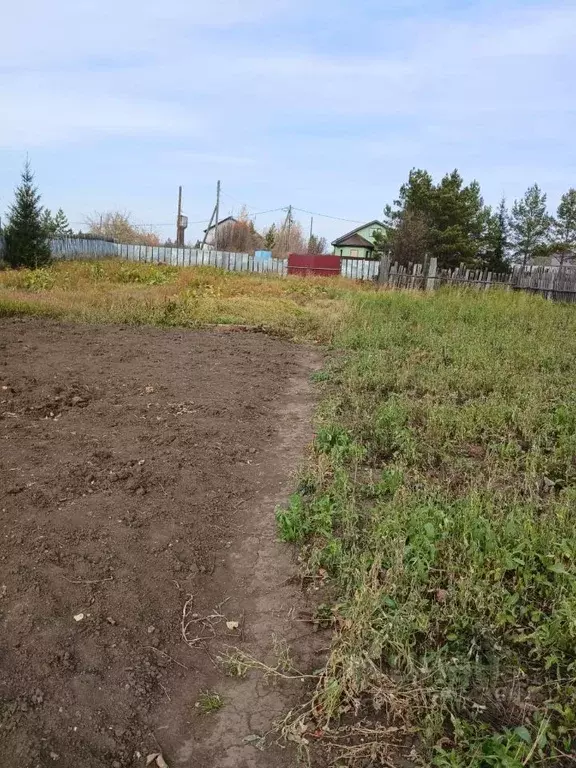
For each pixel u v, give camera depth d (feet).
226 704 7.76
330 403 19.07
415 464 14.74
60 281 51.34
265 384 22.52
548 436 16.52
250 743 7.18
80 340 28.78
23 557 10.02
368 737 7.18
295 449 16.12
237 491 13.37
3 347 25.91
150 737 7.22
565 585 9.43
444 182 100.37
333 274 87.04
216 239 151.02
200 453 15.14
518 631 8.79
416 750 6.97
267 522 12.17
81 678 7.82
